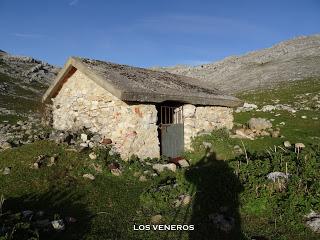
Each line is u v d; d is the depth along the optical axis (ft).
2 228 23.34
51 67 191.83
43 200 31.24
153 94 44.19
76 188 34.22
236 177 35.47
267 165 37.60
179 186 35.01
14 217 25.88
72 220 27.58
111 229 27.22
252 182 33.58
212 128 56.75
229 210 30.71
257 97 115.14
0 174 36.14
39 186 33.81
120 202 32.53
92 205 31.30
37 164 37.47
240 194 32.14
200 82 66.64
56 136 46.09
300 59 195.62
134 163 40.98
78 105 50.31
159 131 49.01
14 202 30.35
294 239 26.37
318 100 97.09
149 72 58.70
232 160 43.78
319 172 35.22
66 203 31.09
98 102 47.01
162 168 41.34
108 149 43.37
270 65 200.13
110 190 34.81
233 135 55.98
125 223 28.58
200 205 31.58
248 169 37.29
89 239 25.17
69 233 25.79
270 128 63.21
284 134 60.95
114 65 53.93
